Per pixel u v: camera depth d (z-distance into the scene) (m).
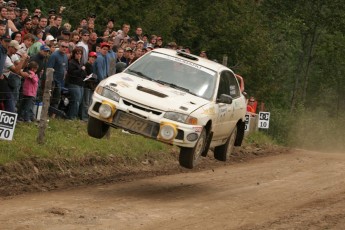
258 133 33.22
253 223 14.02
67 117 21.84
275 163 25.14
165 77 17.48
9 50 18.91
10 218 12.47
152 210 14.41
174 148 23.09
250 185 19.20
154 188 17.36
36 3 31.72
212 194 17.30
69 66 21.62
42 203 14.03
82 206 14.09
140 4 37.00
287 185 19.67
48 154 17.59
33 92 19.77
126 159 20.14
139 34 28.75
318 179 21.33
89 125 16.92
